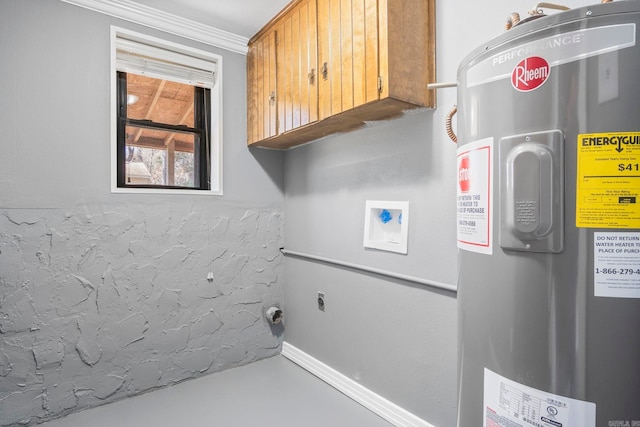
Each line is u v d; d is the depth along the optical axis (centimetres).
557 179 65
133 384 187
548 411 66
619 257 61
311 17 164
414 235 153
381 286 170
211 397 187
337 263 196
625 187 60
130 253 187
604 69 61
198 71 214
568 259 64
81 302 173
